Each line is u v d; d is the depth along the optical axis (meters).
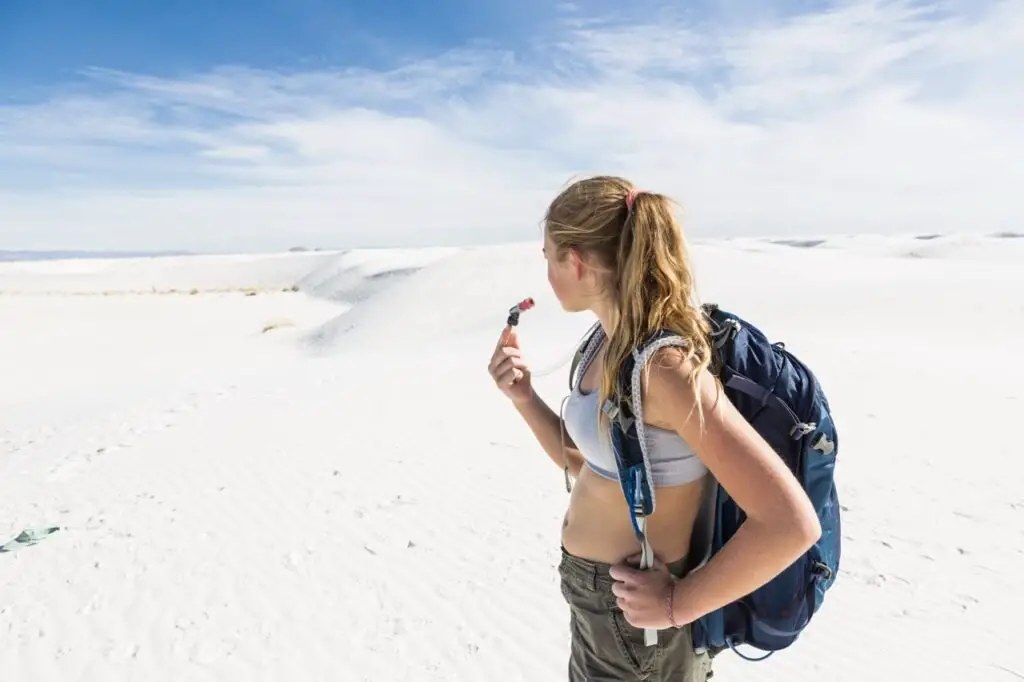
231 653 4.12
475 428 9.22
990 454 7.56
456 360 15.02
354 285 66.62
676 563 1.61
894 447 7.90
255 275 103.88
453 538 5.73
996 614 4.36
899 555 5.25
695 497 1.60
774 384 1.47
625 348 1.48
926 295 20.81
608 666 1.75
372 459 7.99
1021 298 19.05
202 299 48.56
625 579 1.51
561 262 1.66
